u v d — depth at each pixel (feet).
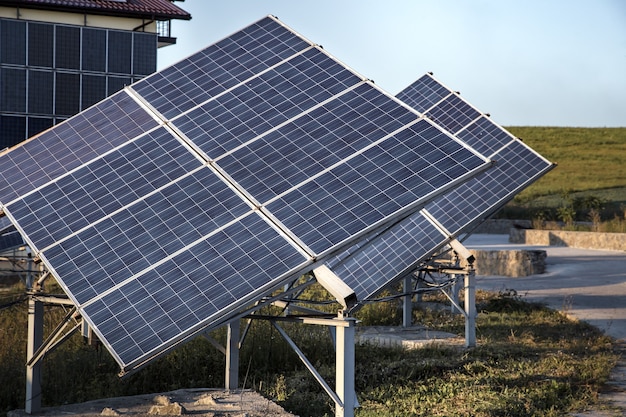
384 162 37.45
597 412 43.39
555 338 68.28
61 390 46.14
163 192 38.19
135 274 33.96
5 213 39.34
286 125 41.14
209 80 46.11
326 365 54.24
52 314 64.13
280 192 36.73
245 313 33.24
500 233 173.17
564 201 190.70
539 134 302.86
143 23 123.85
